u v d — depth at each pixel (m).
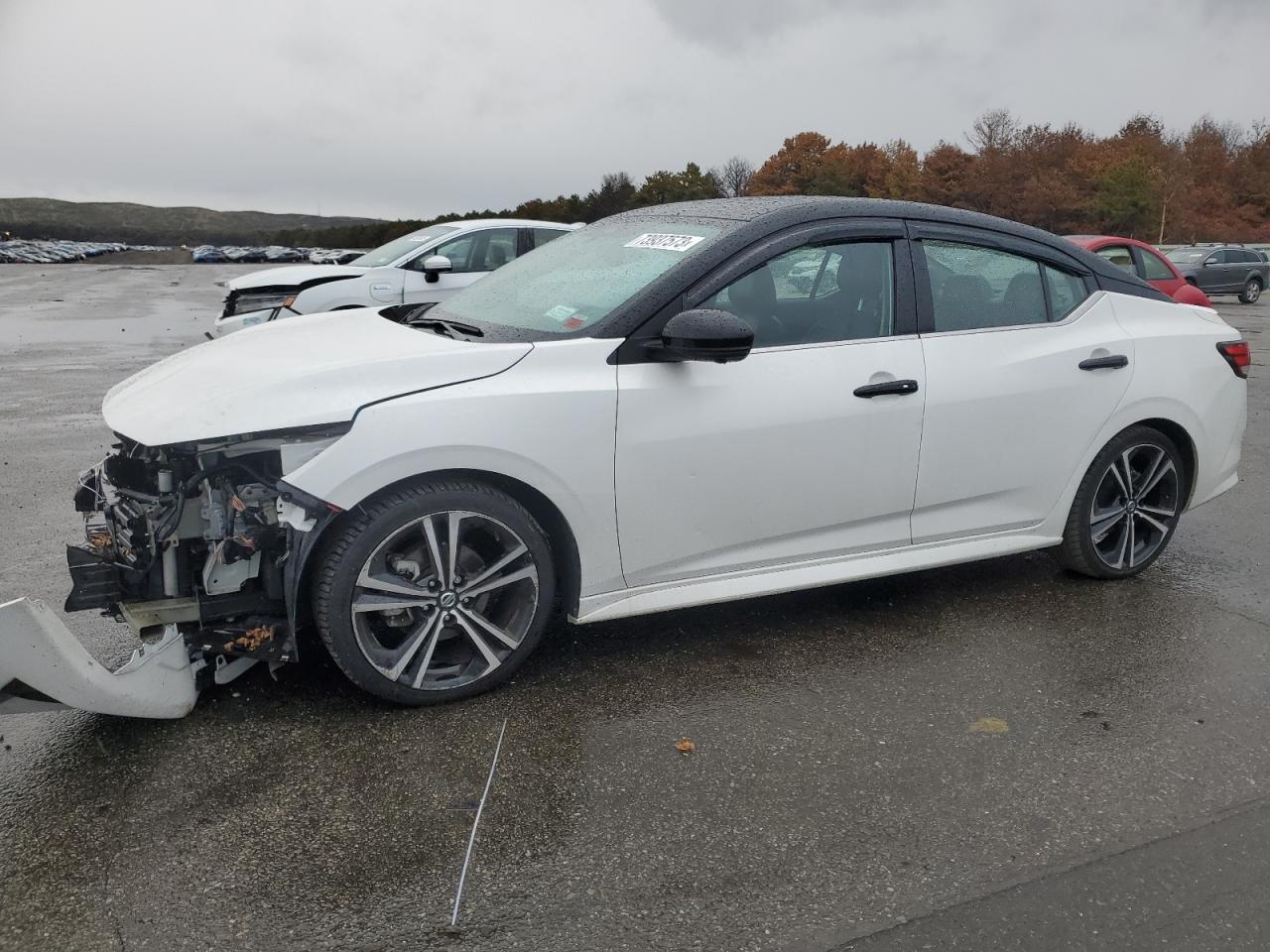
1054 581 4.45
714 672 3.49
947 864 2.45
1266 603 4.21
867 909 2.28
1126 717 3.21
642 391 3.23
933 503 3.83
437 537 3.07
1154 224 62.09
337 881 2.35
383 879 2.36
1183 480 4.52
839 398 3.52
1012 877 2.40
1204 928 2.23
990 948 2.16
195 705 3.17
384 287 10.02
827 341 3.56
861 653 3.67
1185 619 4.03
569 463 3.15
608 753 2.94
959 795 2.75
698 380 3.31
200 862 2.41
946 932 2.21
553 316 3.45
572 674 3.46
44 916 2.21
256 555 3.09
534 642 3.30
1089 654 3.68
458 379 3.05
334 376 2.98
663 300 3.30
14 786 2.71
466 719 3.12
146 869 2.38
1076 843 2.54
